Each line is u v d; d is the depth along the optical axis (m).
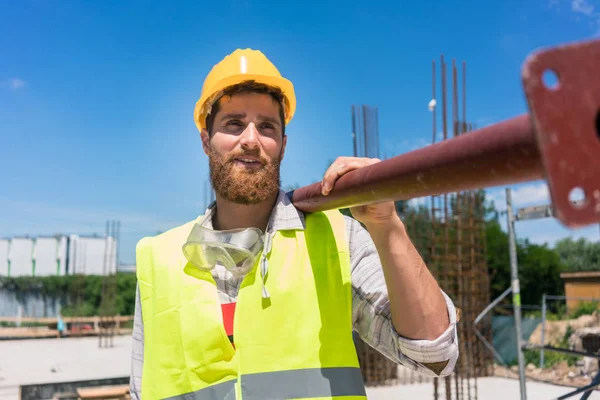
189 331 1.79
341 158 1.44
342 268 1.79
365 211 1.49
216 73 1.99
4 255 49.34
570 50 0.57
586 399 6.06
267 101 1.91
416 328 1.54
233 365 1.72
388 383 11.47
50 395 7.27
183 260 1.93
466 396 10.20
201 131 2.13
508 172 0.77
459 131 8.95
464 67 9.15
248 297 1.77
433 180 0.95
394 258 1.51
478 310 10.63
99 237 50.16
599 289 16.81
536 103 0.56
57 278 33.41
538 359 13.30
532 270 23.36
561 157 0.56
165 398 1.80
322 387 1.66
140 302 2.04
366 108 10.37
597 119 0.59
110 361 15.40
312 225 1.87
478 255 10.46
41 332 24.64
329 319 1.73
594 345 12.87
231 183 1.84
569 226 0.56
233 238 1.81
